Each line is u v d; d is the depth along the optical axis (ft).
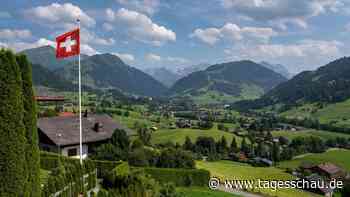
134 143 214.69
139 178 139.64
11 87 76.48
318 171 400.06
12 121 76.64
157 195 134.00
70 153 205.57
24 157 80.12
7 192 75.87
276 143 568.00
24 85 83.10
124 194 115.96
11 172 76.48
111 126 238.48
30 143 83.66
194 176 195.83
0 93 75.20
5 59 75.97
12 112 76.59
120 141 208.03
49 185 95.45
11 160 76.48
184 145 462.60
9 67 76.38
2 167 75.51
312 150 590.14
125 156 196.85
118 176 141.59
